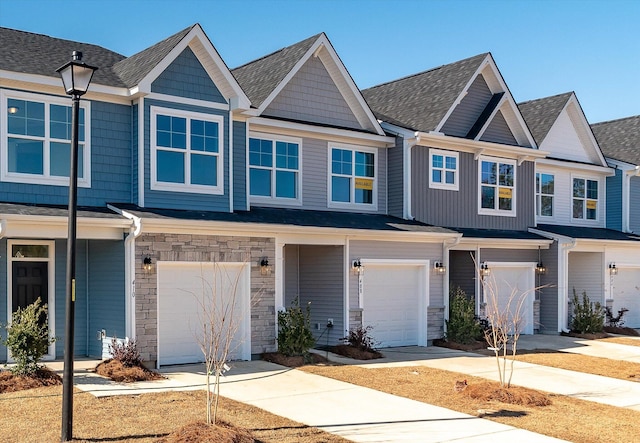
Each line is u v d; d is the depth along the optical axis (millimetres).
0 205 13055
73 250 9023
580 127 26141
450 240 19438
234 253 15219
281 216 16906
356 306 17719
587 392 13297
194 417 10141
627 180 26594
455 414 11070
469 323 18859
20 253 14414
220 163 15922
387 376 14070
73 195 9078
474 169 21625
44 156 13992
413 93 22734
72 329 8930
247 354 15312
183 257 14406
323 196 19094
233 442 8711
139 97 14789
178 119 15312
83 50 16844
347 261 17562
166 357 14477
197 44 15484
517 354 17906
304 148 18797
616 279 24875
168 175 15180
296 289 18906
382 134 19969
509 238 21172
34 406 10516
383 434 9766
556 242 22531
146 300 13875
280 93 18422
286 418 10508
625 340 21312
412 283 19172
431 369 15078
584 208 26344
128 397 11336
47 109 14055
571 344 20203
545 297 22844
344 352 16688
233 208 16516
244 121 16922
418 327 19188
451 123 21219
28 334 12172
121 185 14922
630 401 12562
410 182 19906
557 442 9656
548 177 25141
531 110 26484
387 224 18625
